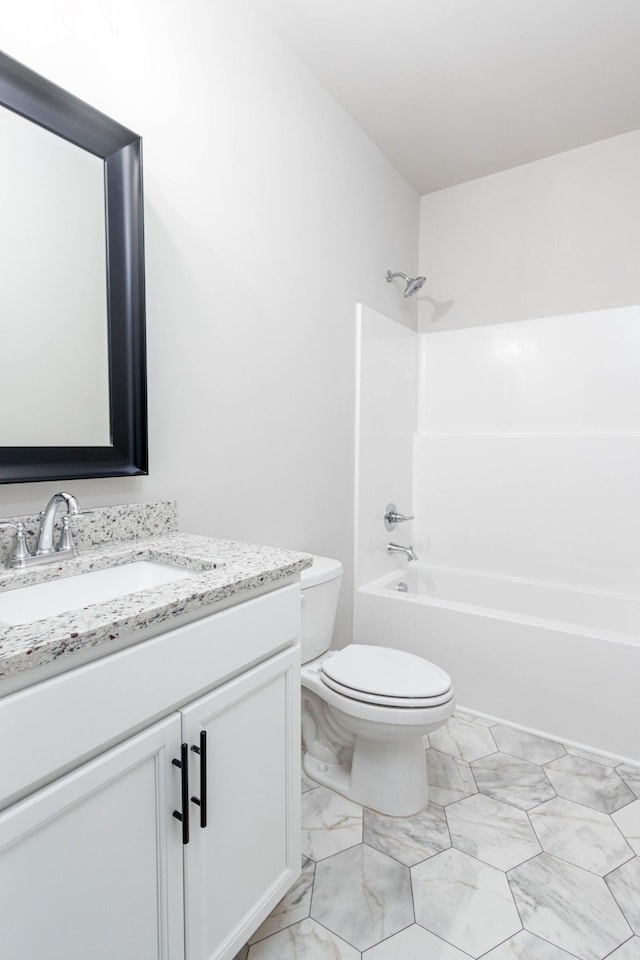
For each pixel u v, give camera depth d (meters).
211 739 0.89
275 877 1.07
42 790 0.63
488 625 2.04
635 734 1.76
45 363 1.09
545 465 2.50
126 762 0.73
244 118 1.62
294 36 1.77
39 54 1.07
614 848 1.38
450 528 2.78
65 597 1.00
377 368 2.45
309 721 1.79
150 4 1.30
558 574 2.48
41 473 1.07
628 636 1.82
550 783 1.65
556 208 2.51
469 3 1.63
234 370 1.61
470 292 2.76
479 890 1.25
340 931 1.14
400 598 2.25
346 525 2.29
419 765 1.53
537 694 1.94
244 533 1.68
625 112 2.18
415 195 2.83
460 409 2.77
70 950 0.68
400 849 1.38
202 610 0.87
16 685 0.61
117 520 1.22
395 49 1.83
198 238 1.46
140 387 1.26
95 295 1.18
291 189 1.84
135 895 0.76
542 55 1.86
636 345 2.31
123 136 1.20
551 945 1.11
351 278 2.24
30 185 1.05
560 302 2.51
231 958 0.95
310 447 2.01
